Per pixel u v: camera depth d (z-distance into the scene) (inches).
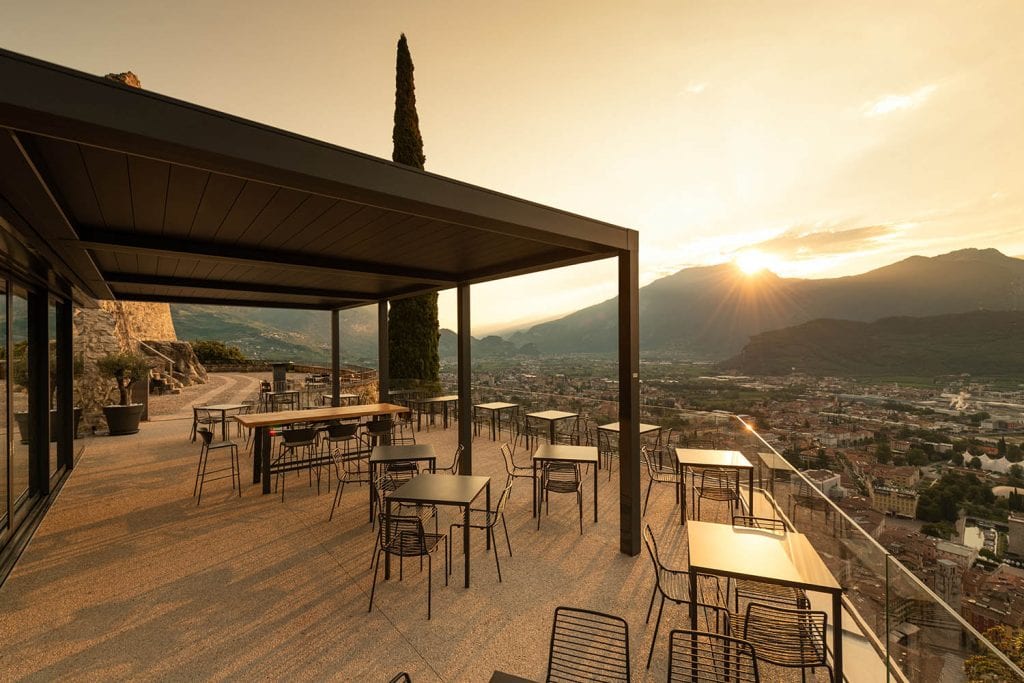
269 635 107.3
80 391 366.6
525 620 114.5
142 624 111.5
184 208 128.0
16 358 172.6
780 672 97.9
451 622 113.2
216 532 168.4
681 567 145.4
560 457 178.7
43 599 122.8
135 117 67.7
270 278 251.4
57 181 105.0
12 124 62.9
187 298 311.6
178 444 322.0
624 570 142.0
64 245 149.2
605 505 205.9
